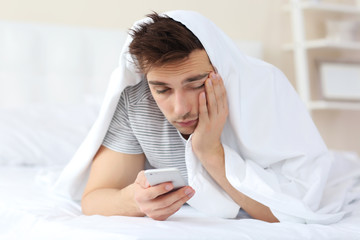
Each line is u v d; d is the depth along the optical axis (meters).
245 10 2.91
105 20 2.59
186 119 0.86
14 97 2.28
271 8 2.97
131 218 0.82
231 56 0.91
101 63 2.44
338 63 3.03
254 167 0.90
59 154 1.73
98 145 1.02
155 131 0.98
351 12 2.97
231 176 0.87
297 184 0.96
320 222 0.84
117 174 1.02
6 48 2.28
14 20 2.40
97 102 2.29
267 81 0.96
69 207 1.06
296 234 0.73
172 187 0.78
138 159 1.05
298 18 2.81
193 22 0.83
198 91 0.86
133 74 0.95
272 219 0.90
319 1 2.88
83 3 2.54
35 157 1.70
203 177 0.91
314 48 3.05
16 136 1.74
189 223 0.77
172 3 2.75
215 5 2.84
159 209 0.80
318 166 0.97
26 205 1.01
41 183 1.29
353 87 3.04
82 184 1.12
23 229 0.89
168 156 1.00
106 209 0.92
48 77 2.35
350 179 1.24
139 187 0.83
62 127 1.85
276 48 2.97
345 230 0.78
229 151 0.90
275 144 0.95
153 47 0.78
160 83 0.81
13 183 1.33
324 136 3.08
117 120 1.01
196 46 0.81
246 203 0.90
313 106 2.78
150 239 0.65
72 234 0.72
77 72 2.40
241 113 0.93
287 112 0.99
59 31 2.38
